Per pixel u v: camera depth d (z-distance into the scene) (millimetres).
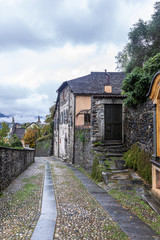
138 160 8219
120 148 10961
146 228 4008
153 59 8328
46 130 40375
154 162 5566
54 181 8836
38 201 5852
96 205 5461
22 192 6824
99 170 8680
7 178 7699
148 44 13938
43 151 34531
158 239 3564
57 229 3949
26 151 13125
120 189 6746
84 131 13656
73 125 17406
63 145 23141
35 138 39938
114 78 19906
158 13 12641
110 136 11648
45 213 4840
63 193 6750
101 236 3676
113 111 11727
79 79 19766
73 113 17562
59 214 4781
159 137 5684
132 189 6652
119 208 5180
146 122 8266
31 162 16500
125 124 11414
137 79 9031
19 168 10570
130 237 3637
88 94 17375
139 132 9078
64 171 12102
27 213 4848
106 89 14789
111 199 5988
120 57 19891
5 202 5715
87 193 6715
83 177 9938
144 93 8391
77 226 4105
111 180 7602
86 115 17781
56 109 29406
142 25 13641
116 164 9047
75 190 7148
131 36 14109
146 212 4852
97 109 11594
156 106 5902
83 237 3635
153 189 5820
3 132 15461
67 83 19797
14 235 3658
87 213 4852
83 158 13320
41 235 3652
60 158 23984
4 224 4180
